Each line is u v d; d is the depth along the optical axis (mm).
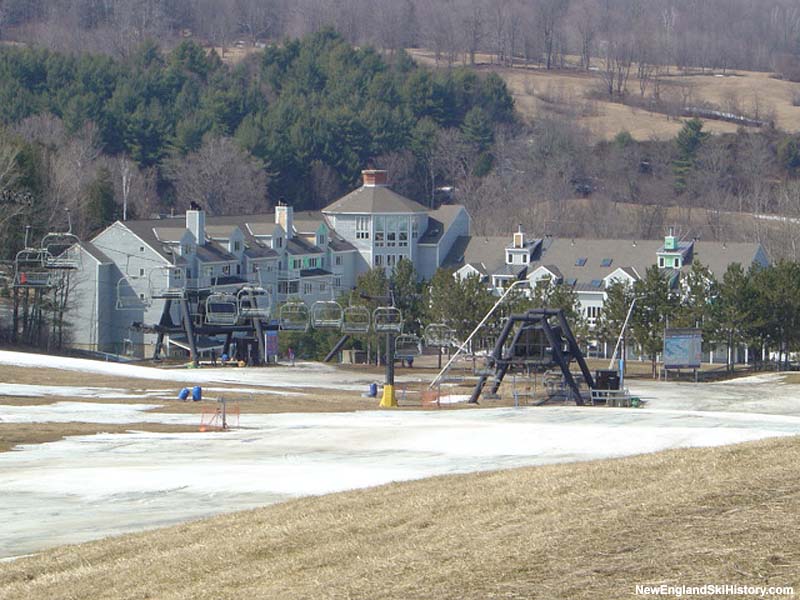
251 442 98938
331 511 49125
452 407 145250
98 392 140000
